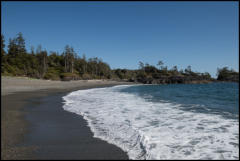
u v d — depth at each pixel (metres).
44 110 10.96
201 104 14.67
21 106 12.20
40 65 77.88
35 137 6.00
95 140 5.72
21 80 38.09
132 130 6.74
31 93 21.61
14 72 59.06
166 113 10.30
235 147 5.16
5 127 7.13
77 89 34.41
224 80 135.38
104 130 6.81
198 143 5.45
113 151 4.88
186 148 5.06
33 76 62.81
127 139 5.77
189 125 7.55
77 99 17.31
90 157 4.55
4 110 10.65
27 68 69.31
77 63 100.00
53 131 6.68
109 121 8.26
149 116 9.41
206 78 124.62
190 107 12.83
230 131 6.70
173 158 4.46
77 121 8.23
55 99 16.72
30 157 4.53
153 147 5.11
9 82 32.84
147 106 13.01
